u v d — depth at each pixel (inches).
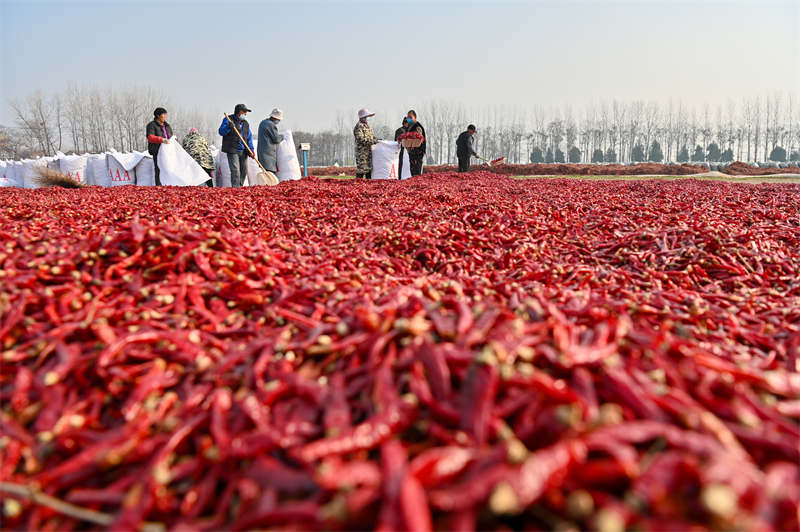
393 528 53.1
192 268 140.6
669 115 4360.2
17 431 79.6
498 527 57.2
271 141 681.0
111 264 138.8
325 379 88.2
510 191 475.2
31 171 836.6
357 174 772.6
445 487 59.0
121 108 2910.9
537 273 177.0
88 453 74.4
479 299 125.6
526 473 54.4
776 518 52.8
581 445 60.1
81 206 303.3
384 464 61.2
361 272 170.4
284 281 141.9
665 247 216.4
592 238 250.5
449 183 579.5
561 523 55.4
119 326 108.9
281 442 70.8
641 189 488.1
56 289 121.8
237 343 107.4
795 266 190.7
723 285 180.7
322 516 56.2
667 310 126.9
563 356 80.7
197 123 3176.7
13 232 187.3
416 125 780.0
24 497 70.0
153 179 710.5
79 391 91.2
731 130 4357.8
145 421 80.2
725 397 78.5
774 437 66.9
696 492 57.5
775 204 358.0
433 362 81.7
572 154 4040.4
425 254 219.3
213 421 79.3
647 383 76.4
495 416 70.2
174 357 98.8
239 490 69.1
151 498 67.0
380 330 93.5
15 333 105.4
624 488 58.9
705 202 359.6
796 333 121.6
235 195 404.8
